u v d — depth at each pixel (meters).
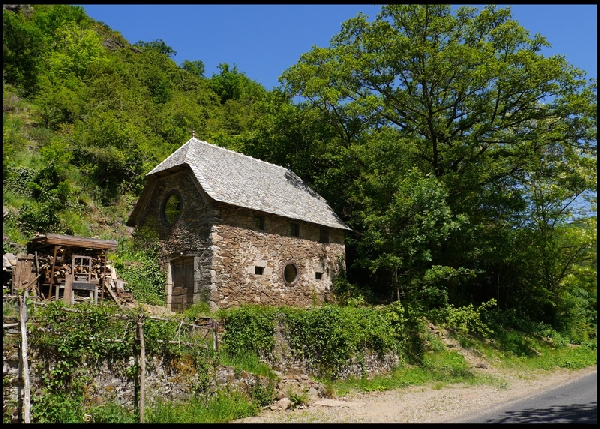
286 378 14.23
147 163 27.89
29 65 33.88
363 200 22.59
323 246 21.84
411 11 25.03
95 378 10.49
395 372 17.42
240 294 17.92
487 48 23.05
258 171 22.22
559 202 28.05
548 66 22.39
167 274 18.88
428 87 25.39
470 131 26.98
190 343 12.59
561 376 19.75
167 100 48.38
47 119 29.41
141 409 10.50
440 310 20.16
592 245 28.70
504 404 13.12
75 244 14.95
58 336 10.14
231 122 46.09
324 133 27.84
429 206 20.39
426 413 12.18
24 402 8.92
